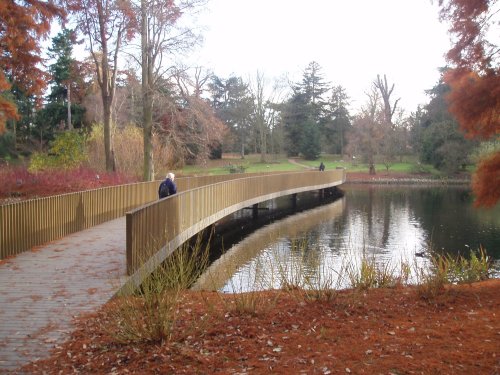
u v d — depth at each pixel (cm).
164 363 471
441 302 685
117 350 511
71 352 515
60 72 4000
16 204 1027
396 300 703
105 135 2248
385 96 6075
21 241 1045
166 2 2119
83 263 938
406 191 4134
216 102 6819
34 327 595
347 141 6894
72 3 1908
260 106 6031
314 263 860
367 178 5128
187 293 778
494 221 2352
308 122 6531
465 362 457
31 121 4369
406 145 6209
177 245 1241
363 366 454
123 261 954
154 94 2208
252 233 2039
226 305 644
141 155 2717
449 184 4859
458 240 1862
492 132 863
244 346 512
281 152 6525
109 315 625
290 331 559
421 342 517
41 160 2272
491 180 864
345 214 2680
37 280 816
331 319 603
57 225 1209
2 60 1438
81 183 1881
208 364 468
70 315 641
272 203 3247
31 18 1338
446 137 5172
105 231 1317
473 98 836
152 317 535
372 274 852
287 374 442
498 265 1429
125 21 2136
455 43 884
